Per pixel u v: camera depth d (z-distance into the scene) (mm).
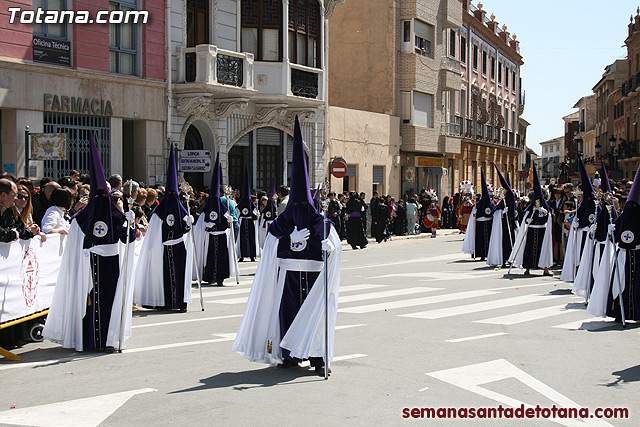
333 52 39656
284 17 27359
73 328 9086
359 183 35219
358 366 8320
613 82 65938
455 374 7977
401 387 7453
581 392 7367
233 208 20484
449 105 46219
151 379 7766
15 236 8586
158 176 23359
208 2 25297
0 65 18547
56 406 6777
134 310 12438
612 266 11266
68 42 20453
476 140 51469
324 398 7047
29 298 9367
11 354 8750
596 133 75000
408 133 39719
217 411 6613
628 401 7070
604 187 13266
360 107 39188
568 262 15586
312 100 28484
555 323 11188
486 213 21281
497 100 58750
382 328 10672
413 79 39469
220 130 25859
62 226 10328
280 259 8000
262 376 7898
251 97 26406
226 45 25953
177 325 10961
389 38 38562
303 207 7957
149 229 12250
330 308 8039
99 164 9156
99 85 21281
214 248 15633
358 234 26859
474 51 52312
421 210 36000
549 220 17672
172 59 23875
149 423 6281
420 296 14039
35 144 17688
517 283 16250
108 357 8852
